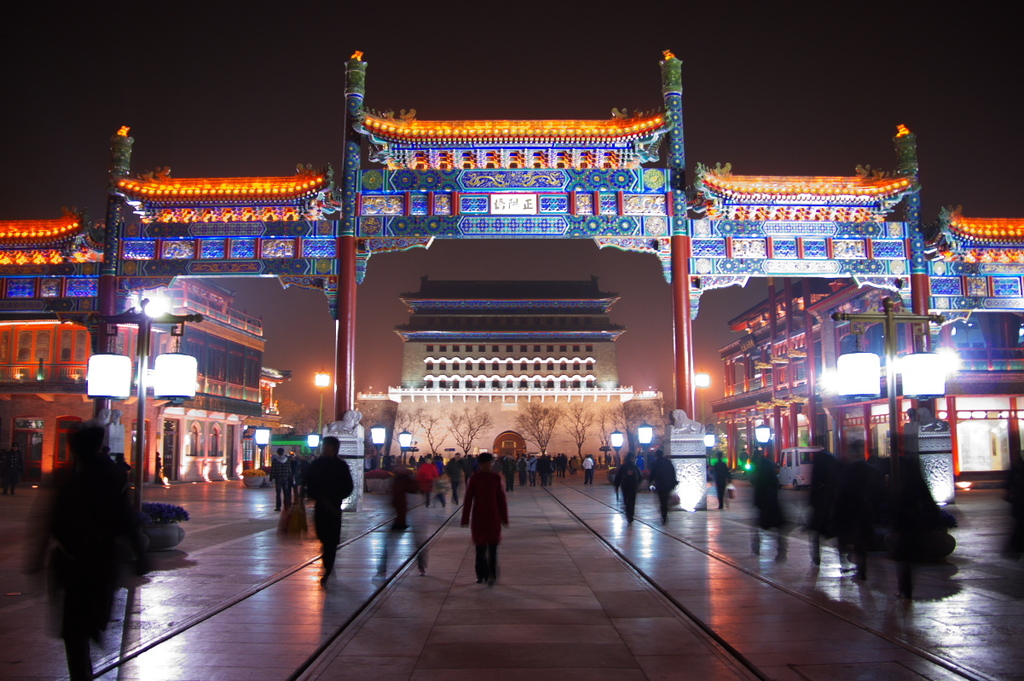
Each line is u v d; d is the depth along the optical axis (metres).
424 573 15.12
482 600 12.62
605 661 9.12
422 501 36.59
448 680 8.43
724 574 14.85
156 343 50.03
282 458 30.00
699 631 10.51
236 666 8.93
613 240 31.06
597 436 114.38
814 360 56.66
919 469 15.61
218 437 62.31
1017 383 44.69
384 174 31.36
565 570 15.63
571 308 116.50
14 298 31.22
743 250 31.39
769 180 31.34
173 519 18.59
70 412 49.72
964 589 13.20
